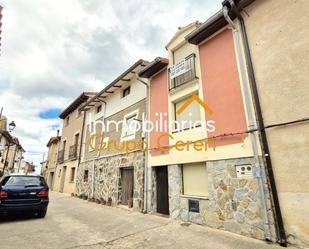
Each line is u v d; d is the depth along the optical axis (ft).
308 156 13.10
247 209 15.87
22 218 22.07
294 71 14.69
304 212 12.76
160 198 25.77
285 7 16.12
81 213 25.81
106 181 36.27
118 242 14.79
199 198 19.99
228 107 19.13
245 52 18.30
